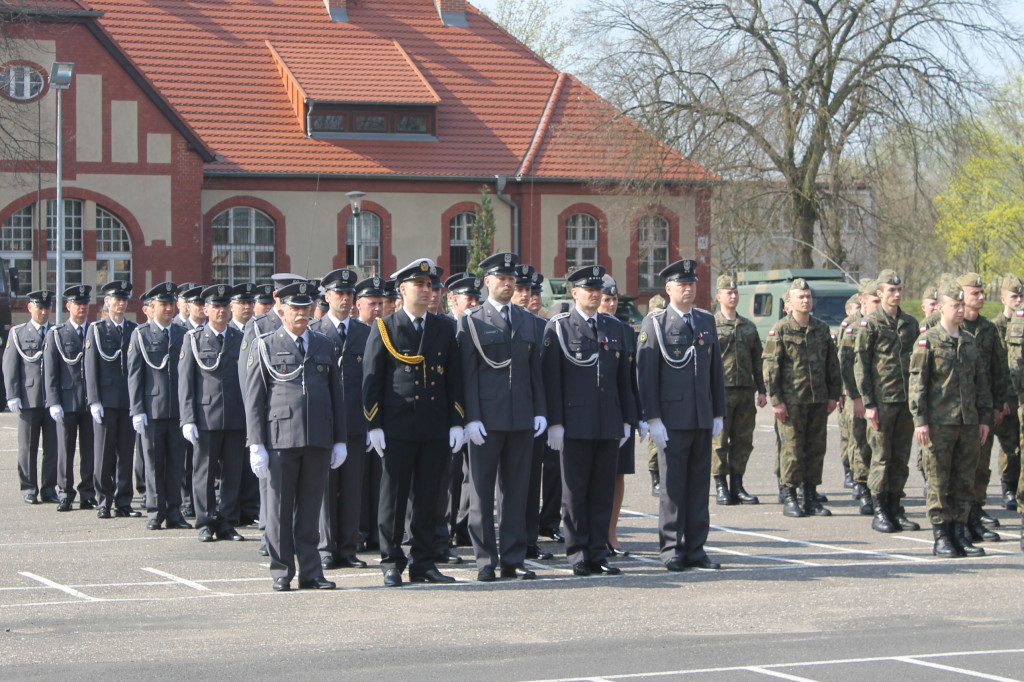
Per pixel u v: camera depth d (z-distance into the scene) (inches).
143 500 636.1
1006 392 507.8
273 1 1766.7
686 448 436.5
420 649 325.1
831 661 309.4
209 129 1609.3
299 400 400.8
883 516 519.5
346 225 1631.4
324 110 1638.8
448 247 1672.0
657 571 436.1
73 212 1520.7
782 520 553.6
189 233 1550.2
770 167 1565.0
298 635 341.7
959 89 1478.8
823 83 1529.3
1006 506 583.8
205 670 304.3
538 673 299.3
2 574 435.5
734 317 607.8
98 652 323.0
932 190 1615.4
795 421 560.1
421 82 1683.1
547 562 460.4
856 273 1707.7
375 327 414.9
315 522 410.0
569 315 434.0
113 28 1664.6
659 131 1574.8
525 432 422.0
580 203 1710.1
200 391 513.7
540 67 1812.3
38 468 776.9
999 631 342.3
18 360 647.1
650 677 294.7
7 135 1443.2
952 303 460.4
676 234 1739.7
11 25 1466.5
